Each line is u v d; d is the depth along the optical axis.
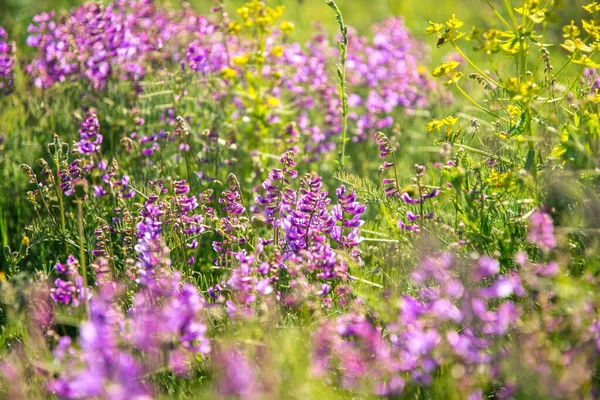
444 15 20.62
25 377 5.88
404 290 6.59
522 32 7.13
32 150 9.77
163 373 5.61
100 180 9.24
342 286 6.49
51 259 8.18
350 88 13.63
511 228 6.69
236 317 5.77
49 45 11.46
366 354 5.31
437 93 12.66
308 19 20.88
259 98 10.34
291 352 5.44
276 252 6.46
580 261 6.31
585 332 5.28
